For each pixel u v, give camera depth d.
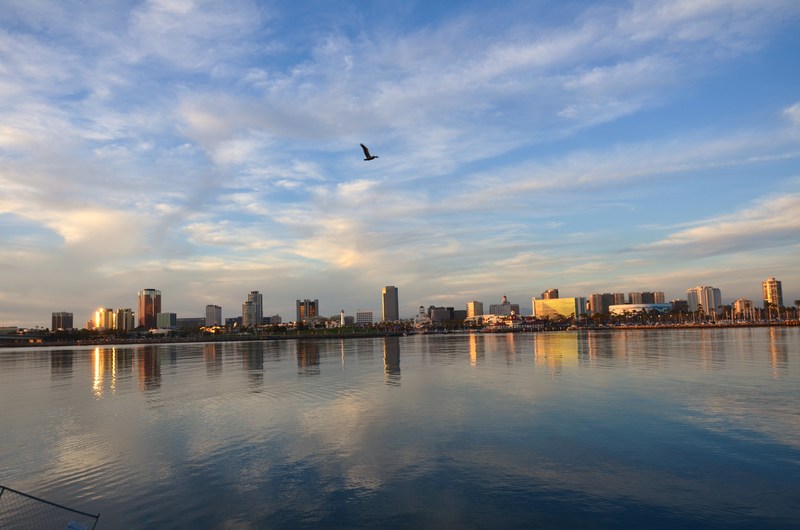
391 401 43.06
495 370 68.12
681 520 18.23
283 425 34.19
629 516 18.64
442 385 52.91
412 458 26.14
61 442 30.75
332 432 31.89
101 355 149.38
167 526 18.44
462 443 28.72
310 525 18.41
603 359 82.00
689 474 22.95
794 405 37.97
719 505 19.47
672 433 30.03
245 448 28.50
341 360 96.62
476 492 21.33
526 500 20.34
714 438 28.78
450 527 18.06
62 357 142.12
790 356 80.81
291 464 25.45
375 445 28.66
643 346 120.06
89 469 25.19
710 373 58.47
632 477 22.72
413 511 19.48
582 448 27.30
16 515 19.50
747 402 39.31
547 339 191.00
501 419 34.72
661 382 51.41
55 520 18.95
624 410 36.94
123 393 52.72
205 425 34.66
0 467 25.86
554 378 56.91
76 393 53.91
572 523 18.19
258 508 19.97
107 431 33.47
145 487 22.48
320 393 48.91
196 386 57.31
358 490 21.77
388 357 103.19
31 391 57.00
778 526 17.62
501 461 25.36
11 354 177.00
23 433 33.50
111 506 20.36
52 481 23.52
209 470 24.69
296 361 96.69
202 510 19.84
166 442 30.17
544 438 29.45
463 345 157.00
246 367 84.19
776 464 24.03
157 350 182.88
